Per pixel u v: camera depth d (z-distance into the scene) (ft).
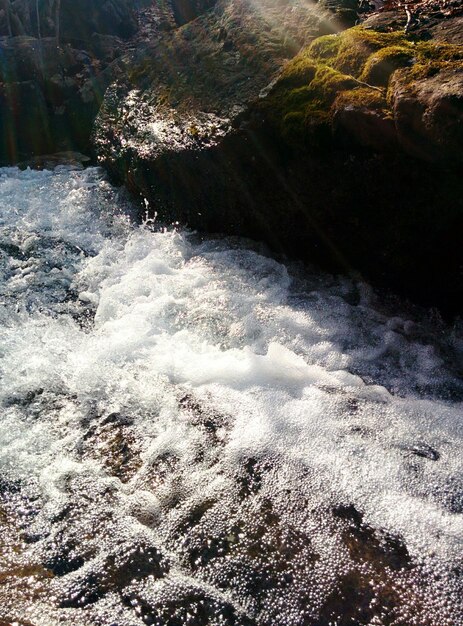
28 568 6.80
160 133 14.76
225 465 7.99
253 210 12.60
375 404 8.81
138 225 15.08
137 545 7.02
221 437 8.43
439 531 6.89
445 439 8.12
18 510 7.56
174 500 7.57
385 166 9.98
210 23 17.03
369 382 9.34
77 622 6.20
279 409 8.76
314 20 14.05
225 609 6.29
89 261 13.67
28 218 15.75
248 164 12.17
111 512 7.46
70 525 7.32
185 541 7.04
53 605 6.38
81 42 24.35
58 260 13.84
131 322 10.98
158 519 7.33
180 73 16.25
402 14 12.91
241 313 10.91
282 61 13.89
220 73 14.88
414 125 9.16
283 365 9.59
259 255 12.69
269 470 7.84
